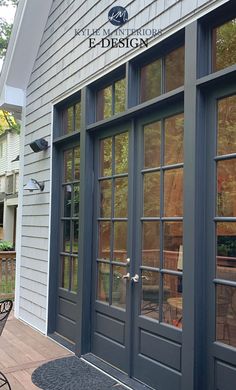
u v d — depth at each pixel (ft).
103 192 12.35
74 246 13.80
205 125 8.68
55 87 15.02
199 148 8.61
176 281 9.38
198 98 8.64
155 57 10.49
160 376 9.52
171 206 9.68
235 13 8.23
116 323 11.18
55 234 14.93
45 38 16.11
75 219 13.75
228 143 8.32
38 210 15.99
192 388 8.18
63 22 14.67
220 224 8.32
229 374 7.86
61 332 14.17
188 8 9.01
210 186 8.53
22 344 13.47
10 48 16.74
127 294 10.78
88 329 12.32
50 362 11.69
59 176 15.07
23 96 17.84
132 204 10.82
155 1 10.11
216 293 8.28
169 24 9.59
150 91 10.62
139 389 9.72
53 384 10.07
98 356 11.89
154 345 9.78
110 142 12.13
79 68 13.41
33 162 16.67
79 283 12.52
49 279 14.74
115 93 12.01
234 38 8.36
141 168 10.69
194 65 8.69
